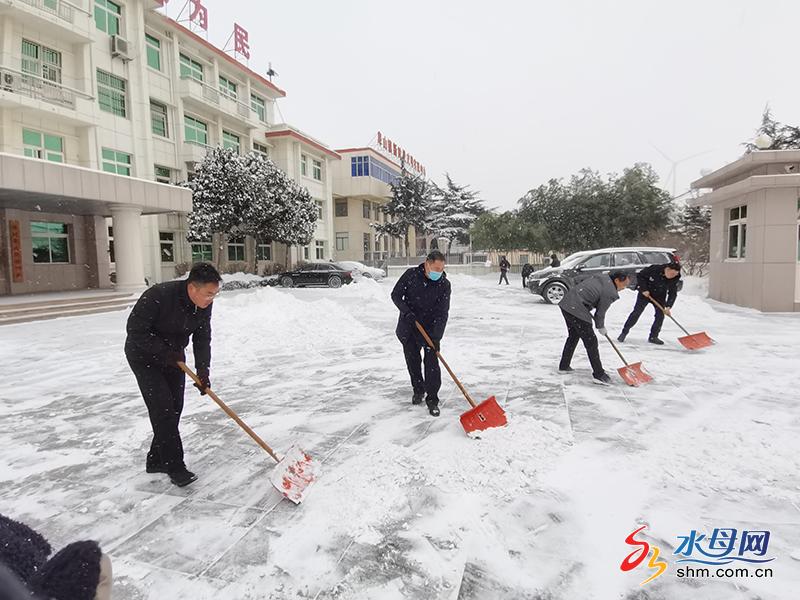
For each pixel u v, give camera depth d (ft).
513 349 22.27
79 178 40.06
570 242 87.92
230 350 22.76
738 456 10.00
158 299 9.06
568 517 7.89
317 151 104.01
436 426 12.17
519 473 9.31
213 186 65.51
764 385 15.49
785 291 33.68
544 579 6.45
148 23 64.80
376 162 126.82
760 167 34.86
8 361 21.57
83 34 52.08
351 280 71.41
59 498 9.00
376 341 25.43
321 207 108.78
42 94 48.55
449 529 7.61
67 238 53.78
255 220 70.13
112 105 58.75
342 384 16.70
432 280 13.01
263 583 6.49
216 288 9.08
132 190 45.39
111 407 14.73
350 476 9.37
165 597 6.26
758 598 6.06
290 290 64.95
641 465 9.67
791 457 9.88
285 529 7.76
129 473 10.02
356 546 7.24
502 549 7.09
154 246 64.13
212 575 6.68
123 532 7.82
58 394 16.25
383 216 140.36
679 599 6.05
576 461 9.90
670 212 82.48
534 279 44.39
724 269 41.04
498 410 11.67
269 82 92.22
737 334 25.36
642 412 12.95
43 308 36.73
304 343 24.71
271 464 10.28
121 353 23.30
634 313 23.38
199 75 75.66
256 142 90.58
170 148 68.13
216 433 12.17
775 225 33.55
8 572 2.45
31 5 47.19
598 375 16.03
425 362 13.17
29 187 36.09
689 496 8.49
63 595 2.83
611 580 6.41
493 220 94.99
